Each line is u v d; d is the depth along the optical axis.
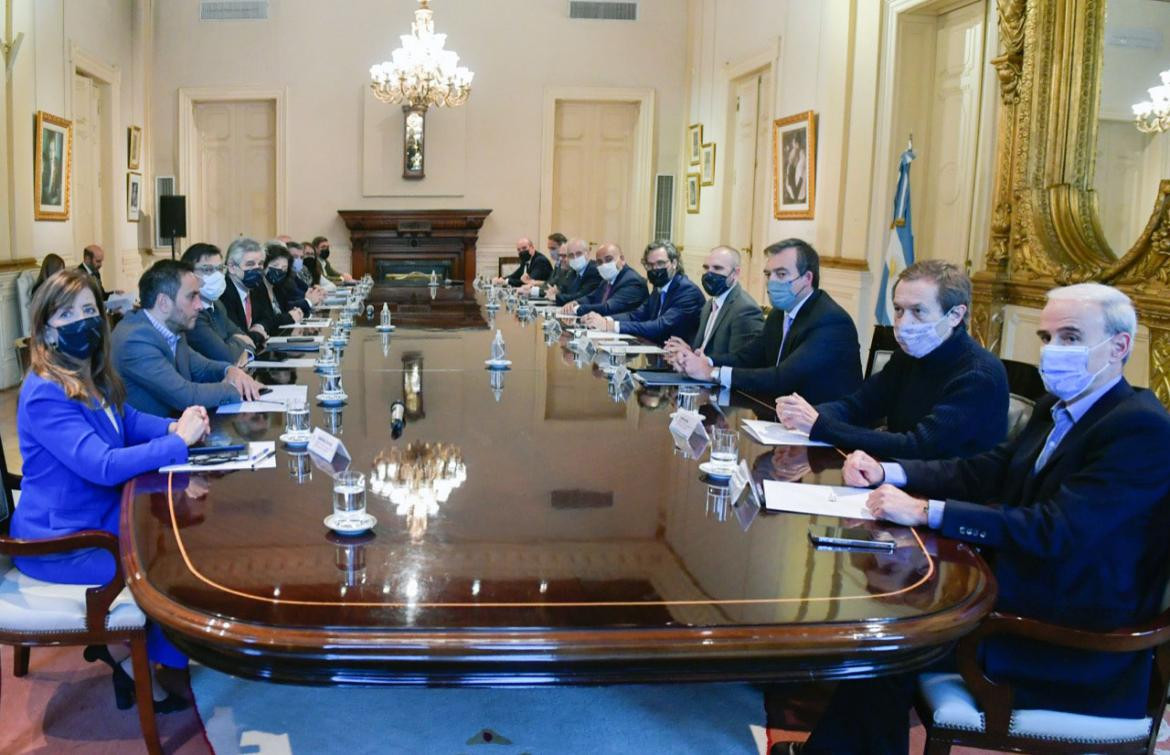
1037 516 1.97
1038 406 2.28
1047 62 5.24
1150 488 1.94
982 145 6.15
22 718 2.61
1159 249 4.48
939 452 2.61
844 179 7.62
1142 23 4.66
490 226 11.60
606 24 11.41
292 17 11.13
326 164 11.33
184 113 11.23
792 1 8.54
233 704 2.71
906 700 2.06
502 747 2.52
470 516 2.01
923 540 1.97
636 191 11.73
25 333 7.65
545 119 11.48
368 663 1.44
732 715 2.73
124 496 2.12
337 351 4.34
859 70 7.35
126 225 10.70
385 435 2.75
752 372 3.76
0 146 7.38
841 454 2.69
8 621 2.20
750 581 1.69
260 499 2.09
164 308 3.18
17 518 2.39
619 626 1.49
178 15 11.12
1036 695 1.94
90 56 9.47
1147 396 2.02
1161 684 1.93
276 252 5.76
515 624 1.49
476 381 3.75
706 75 10.84
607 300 7.29
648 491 2.24
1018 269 5.54
